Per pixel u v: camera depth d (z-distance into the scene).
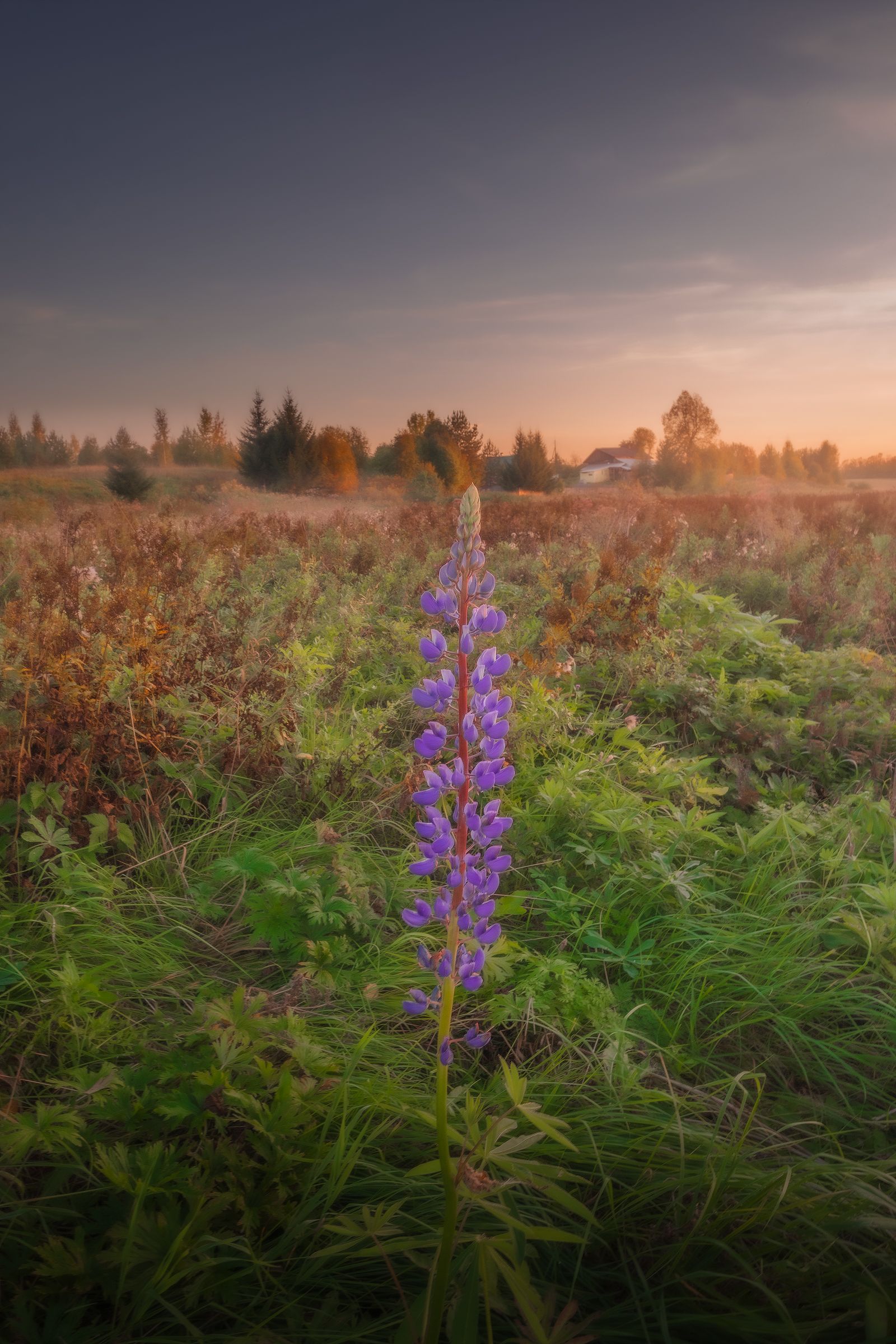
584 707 5.55
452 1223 1.66
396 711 5.19
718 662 6.25
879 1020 2.90
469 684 1.62
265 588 8.22
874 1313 1.72
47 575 6.09
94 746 3.98
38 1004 2.68
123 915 3.32
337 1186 2.01
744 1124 2.42
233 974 3.05
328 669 5.46
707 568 10.07
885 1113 2.50
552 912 3.34
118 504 18.39
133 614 4.79
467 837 1.70
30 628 4.53
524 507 17.30
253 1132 2.14
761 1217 1.94
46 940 3.04
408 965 3.05
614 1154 2.21
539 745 4.79
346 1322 1.78
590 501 23.50
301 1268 1.90
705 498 24.98
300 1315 1.79
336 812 4.11
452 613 1.60
